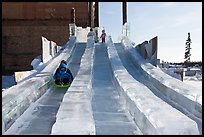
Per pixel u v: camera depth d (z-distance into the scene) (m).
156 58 12.43
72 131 3.95
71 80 9.82
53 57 15.99
